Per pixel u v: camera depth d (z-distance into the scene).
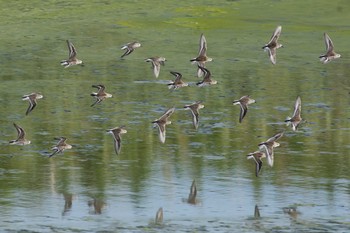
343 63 63.81
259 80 58.12
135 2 83.56
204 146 43.78
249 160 41.53
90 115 49.34
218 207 35.28
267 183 38.25
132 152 42.66
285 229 33.19
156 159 41.56
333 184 38.22
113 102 52.06
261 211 34.88
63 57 64.12
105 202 35.69
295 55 65.94
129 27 74.00
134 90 54.97
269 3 84.94
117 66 61.72
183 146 43.75
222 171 39.88
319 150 43.38
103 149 43.16
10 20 75.44
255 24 76.31
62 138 36.81
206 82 34.41
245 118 49.03
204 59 34.47
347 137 45.72
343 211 35.00
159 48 67.38
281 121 48.53
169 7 81.81
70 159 41.47
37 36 70.31
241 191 37.16
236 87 56.06
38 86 55.53
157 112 50.19
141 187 37.56
